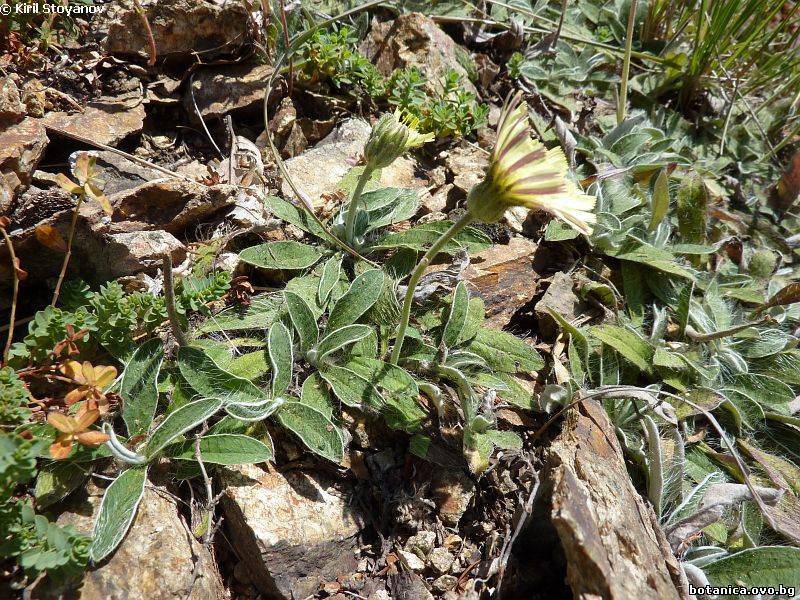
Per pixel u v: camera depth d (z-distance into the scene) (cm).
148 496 14
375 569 15
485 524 16
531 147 13
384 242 20
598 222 21
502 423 17
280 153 22
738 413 18
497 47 28
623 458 16
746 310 22
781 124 30
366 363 17
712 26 28
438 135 24
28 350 15
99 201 14
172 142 21
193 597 13
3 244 16
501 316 20
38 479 14
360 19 26
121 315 15
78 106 19
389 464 16
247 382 16
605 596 12
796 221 26
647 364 19
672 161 24
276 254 18
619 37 31
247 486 15
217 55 22
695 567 15
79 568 12
